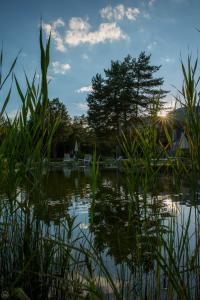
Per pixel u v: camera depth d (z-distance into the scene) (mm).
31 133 1666
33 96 1513
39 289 1765
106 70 28078
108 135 28344
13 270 1669
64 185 8594
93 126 28828
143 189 1729
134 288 1775
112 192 6746
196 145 1339
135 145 1819
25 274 1679
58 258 1971
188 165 1532
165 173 1874
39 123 1491
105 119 27828
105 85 28000
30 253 1734
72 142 42062
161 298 1716
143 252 2195
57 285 1823
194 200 1419
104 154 32000
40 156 1657
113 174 12898
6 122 1660
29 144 1627
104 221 3779
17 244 1774
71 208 4688
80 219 3939
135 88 26734
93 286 1385
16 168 1593
